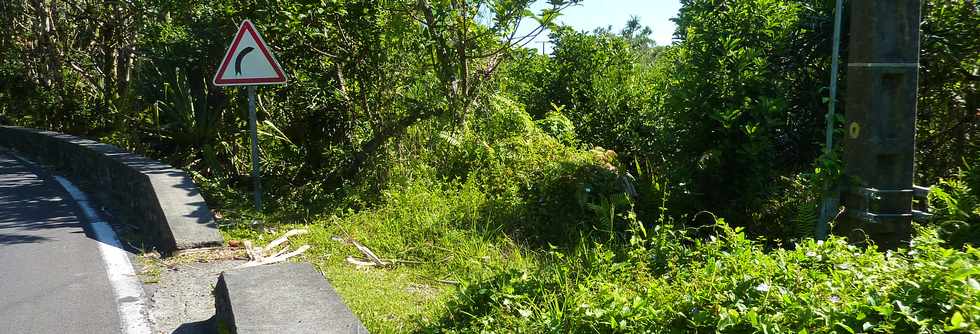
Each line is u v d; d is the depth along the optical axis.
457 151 9.20
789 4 7.79
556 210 7.68
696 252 5.09
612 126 11.87
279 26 9.54
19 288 5.69
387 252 6.50
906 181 5.85
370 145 10.02
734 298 3.82
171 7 11.70
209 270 6.16
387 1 9.52
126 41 15.53
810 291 3.74
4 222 8.21
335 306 4.00
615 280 4.84
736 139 7.46
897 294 3.46
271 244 6.88
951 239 5.70
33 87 21.83
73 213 8.72
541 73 13.34
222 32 10.93
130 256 6.66
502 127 9.88
